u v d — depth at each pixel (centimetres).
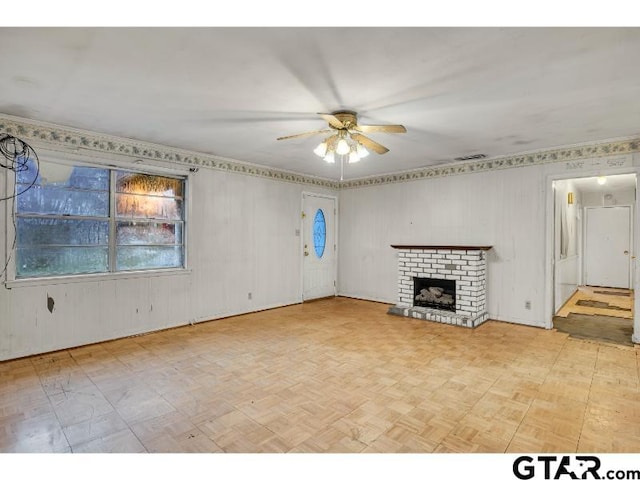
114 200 405
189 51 210
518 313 463
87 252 388
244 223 525
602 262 772
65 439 208
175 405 248
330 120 275
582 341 392
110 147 391
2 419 229
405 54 212
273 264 567
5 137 329
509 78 243
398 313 516
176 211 459
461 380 290
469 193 504
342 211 673
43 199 358
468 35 192
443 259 492
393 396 262
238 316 512
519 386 279
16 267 342
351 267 659
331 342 389
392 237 596
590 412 239
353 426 222
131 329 410
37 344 347
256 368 315
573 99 279
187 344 382
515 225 463
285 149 446
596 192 772
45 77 246
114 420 229
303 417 232
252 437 210
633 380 290
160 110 310
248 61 222
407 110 303
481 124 340
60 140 358
